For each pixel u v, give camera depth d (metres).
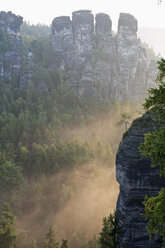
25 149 81.88
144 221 22.66
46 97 123.75
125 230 22.72
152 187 22.97
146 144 11.17
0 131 93.25
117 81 143.50
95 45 155.50
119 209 24.22
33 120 102.19
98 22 158.12
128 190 23.39
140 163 23.11
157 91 10.99
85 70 139.38
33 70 146.75
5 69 144.50
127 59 147.75
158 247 22.17
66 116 111.44
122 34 149.88
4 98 117.69
